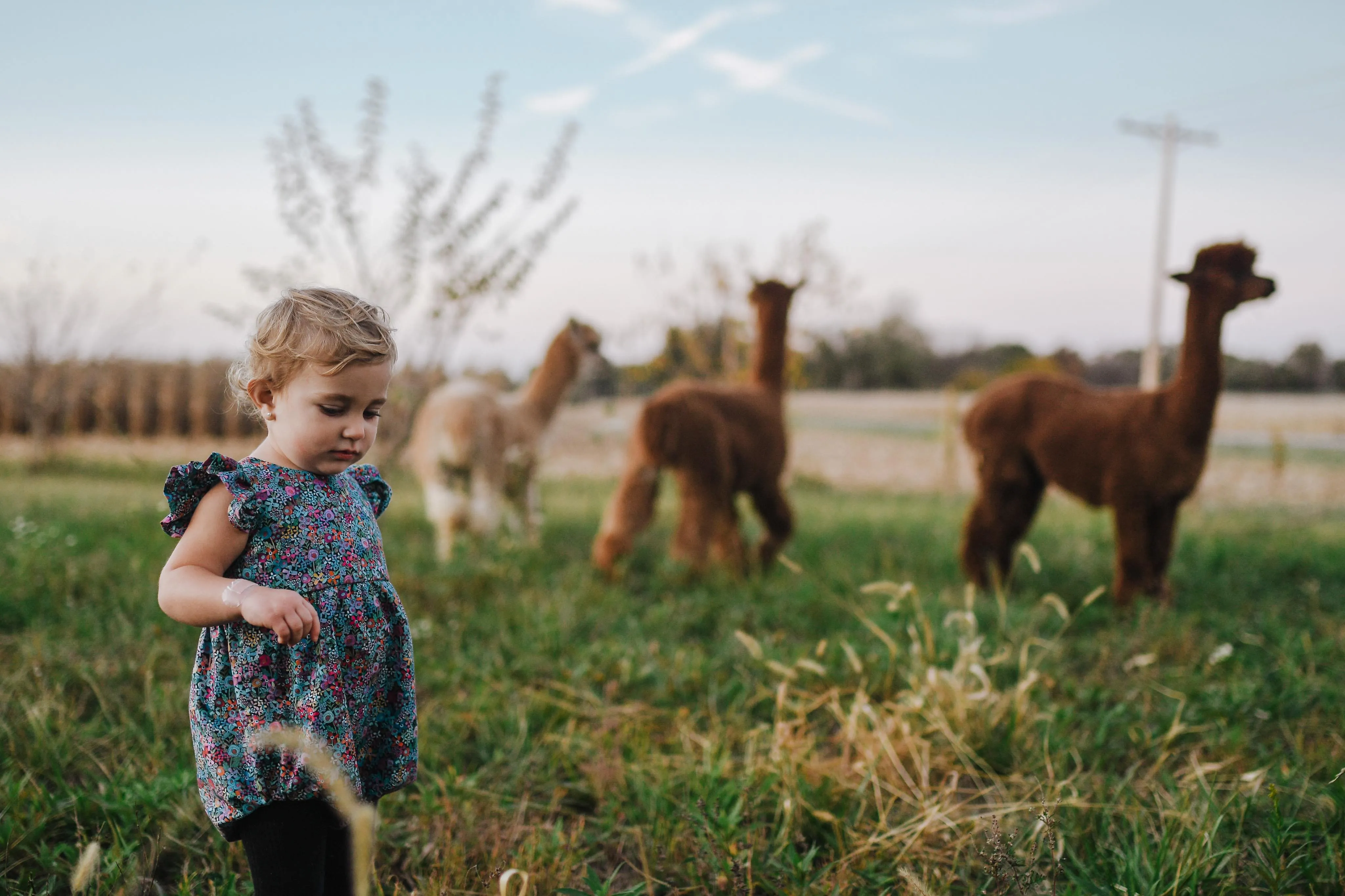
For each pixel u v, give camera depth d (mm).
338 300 1981
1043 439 6074
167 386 22516
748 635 5004
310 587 1973
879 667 4199
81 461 16094
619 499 6355
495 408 7406
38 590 4973
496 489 7328
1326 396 46594
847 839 2906
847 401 46844
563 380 8117
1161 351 34219
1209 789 2986
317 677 1938
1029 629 4715
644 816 3039
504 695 4004
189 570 1892
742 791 2859
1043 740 3490
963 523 6637
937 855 2809
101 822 2797
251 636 1938
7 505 8469
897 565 7047
